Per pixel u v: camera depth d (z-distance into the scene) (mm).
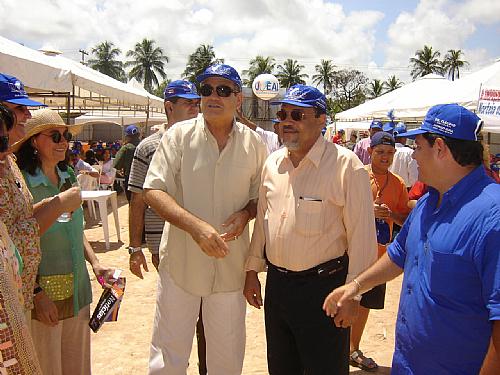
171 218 2645
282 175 2844
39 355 2861
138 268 3484
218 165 2881
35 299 2686
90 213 11367
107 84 10164
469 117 2006
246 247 3059
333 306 2473
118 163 9875
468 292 1916
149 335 4770
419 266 2117
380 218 4062
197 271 2883
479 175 2010
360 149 10742
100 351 4410
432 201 2166
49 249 2838
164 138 2908
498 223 1822
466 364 1954
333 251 2777
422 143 2096
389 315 5504
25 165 2811
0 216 2174
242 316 3053
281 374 3062
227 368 3027
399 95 13695
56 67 7289
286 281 2842
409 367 2148
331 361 2818
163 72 71625
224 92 2781
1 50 5957
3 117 2021
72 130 3850
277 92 8445
